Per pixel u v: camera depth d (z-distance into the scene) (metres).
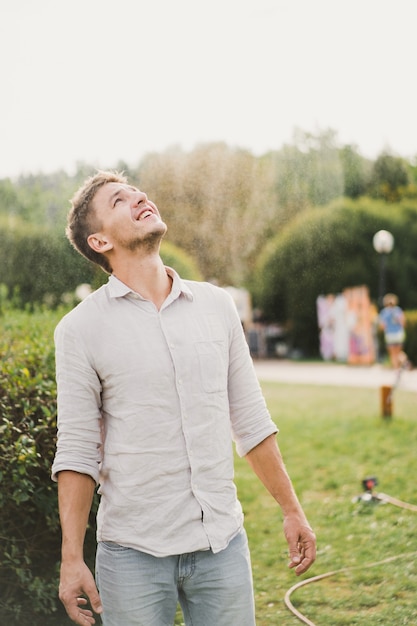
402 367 9.62
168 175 20.27
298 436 8.51
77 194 2.38
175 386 2.18
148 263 2.27
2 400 3.30
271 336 23.47
